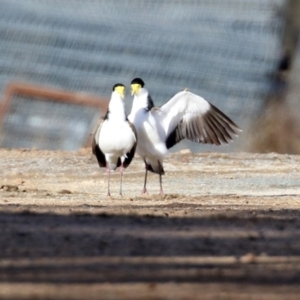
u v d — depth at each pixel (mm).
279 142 32188
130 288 8055
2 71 35594
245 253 9789
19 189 17516
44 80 35438
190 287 8148
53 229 10805
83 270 8750
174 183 19531
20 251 9516
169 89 35781
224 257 9516
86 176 20203
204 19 38688
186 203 14977
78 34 36812
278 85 36000
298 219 12461
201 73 36250
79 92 35094
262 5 38594
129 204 14570
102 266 8938
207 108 17609
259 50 37375
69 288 8023
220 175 20781
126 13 38500
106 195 16844
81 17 37562
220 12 38938
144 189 17266
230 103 35156
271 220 12242
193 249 9906
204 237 10633
